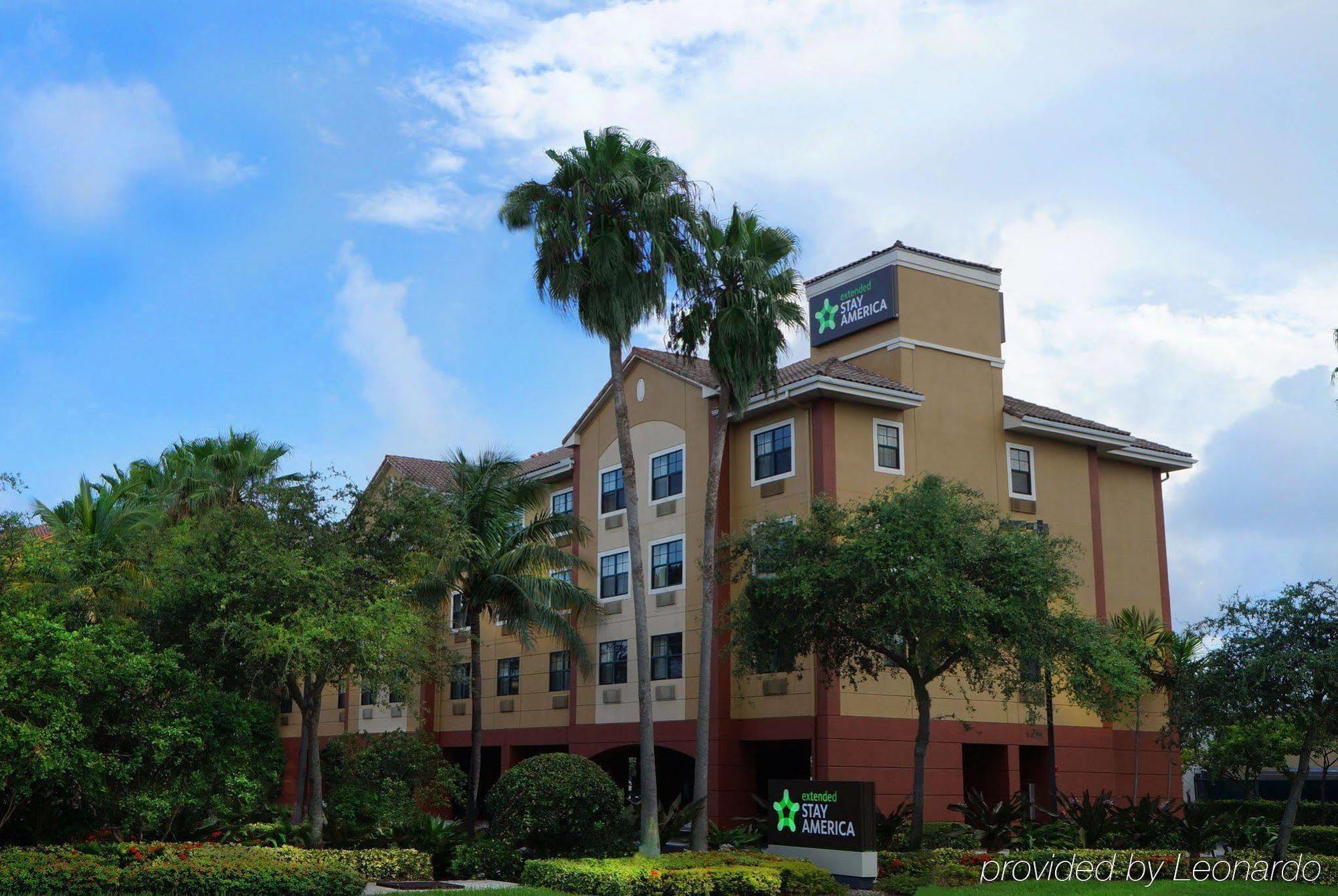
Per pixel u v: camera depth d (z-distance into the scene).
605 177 27.84
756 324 28.81
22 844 22.14
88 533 30.95
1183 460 42.72
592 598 36.38
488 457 34.19
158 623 24.83
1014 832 28.98
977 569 27.31
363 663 24.66
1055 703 37.75
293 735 56.69
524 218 28.39
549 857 25.09
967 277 39.28
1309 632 26.19
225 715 23.55
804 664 34.28
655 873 21.67
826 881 22.92
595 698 41.22
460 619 48.59
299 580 24.31
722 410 29.59
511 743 45.69
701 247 29.02
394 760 31.95
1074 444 40.38
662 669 38.56
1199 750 35.31
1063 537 37.56
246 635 23.44
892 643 27.62
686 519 38.56
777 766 38.84
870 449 35.59
